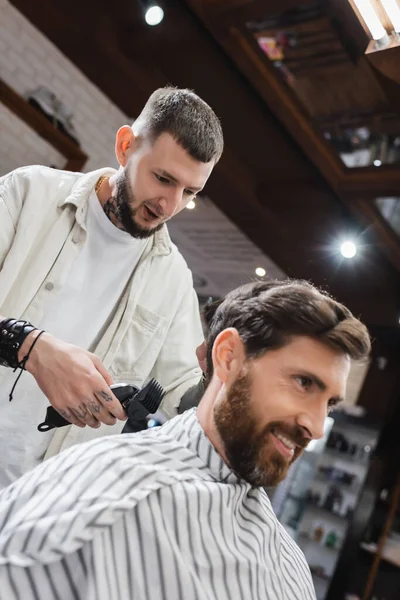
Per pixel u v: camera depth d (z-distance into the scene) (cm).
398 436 546
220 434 92
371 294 436
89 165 362
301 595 101
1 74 317
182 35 300
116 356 160
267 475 91
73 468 82
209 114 138
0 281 145
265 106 332
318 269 426
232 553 87
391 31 152
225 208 412
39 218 150
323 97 293
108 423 119
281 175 379
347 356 92
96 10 300
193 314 175
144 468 84
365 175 339
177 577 81
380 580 521
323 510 541
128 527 80
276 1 241
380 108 285
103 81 338
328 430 556
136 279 161
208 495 86
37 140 336
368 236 390
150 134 137
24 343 121
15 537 77
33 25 316
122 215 146
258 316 92
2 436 147
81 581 76
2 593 75
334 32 246
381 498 540
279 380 90
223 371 93
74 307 154
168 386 162
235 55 285
